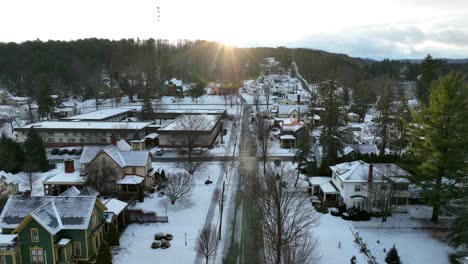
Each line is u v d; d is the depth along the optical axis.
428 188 46.25
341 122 64.19
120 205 46.44
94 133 90.81
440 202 44.81
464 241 36.75
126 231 45.66
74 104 141.62
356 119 118.94
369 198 49.62
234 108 141.62
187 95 168.38
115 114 115.12
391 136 74.44
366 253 39.28
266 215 44.16
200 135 85.00
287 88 187.50
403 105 78.12
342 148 64.06
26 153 70.56
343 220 48.41
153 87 163.25
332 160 61.59
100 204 41.09
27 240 35.28
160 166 72.31
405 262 37.72
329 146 62.34
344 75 180.38
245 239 43.59
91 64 185.38
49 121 102.62
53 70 176.88
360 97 125.06
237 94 172.88
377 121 80.69
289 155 80.62
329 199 54.25
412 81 193.75
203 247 37.12
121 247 41.47
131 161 59.69
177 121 92.88
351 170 52.19
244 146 88.12
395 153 66.00
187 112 118.44
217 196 56.62
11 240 35.16
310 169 63.19
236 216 49.88
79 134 91.00
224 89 168.38
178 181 54.69
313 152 70.19
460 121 43.06
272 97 166.50
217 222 48.00
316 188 56.91
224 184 59.62
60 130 90.81
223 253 40.38
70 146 91.19
